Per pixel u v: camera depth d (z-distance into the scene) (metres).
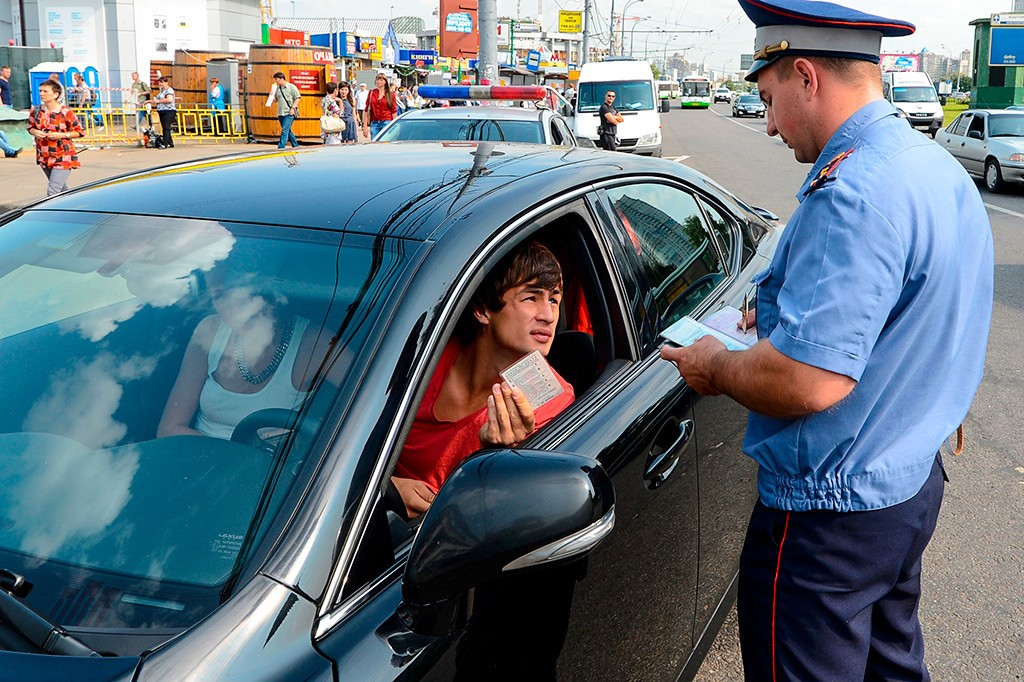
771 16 1.82
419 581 1.35
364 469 1.45
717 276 2.94
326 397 1.54
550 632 1.64
